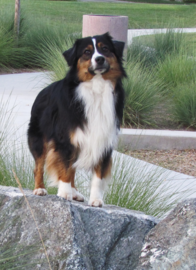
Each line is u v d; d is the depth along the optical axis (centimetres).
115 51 370
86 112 362
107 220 340
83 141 363
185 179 454
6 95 669
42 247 323
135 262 332
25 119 541
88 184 414
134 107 573
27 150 441
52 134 368
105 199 396
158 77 720
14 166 407
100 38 366
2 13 1026
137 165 434
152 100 596
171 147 529
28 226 331
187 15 1922
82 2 2333
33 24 1039
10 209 338
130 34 1173
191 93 608
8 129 481
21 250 323
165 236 332
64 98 364
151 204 398
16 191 358
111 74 366
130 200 395
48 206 336
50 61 797
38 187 372
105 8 2108
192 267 318
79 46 367
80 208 341
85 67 362
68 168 364
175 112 604
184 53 842
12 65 938
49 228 329
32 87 739
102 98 364
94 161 366
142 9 2136
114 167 416
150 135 524
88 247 332
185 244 324
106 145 367
